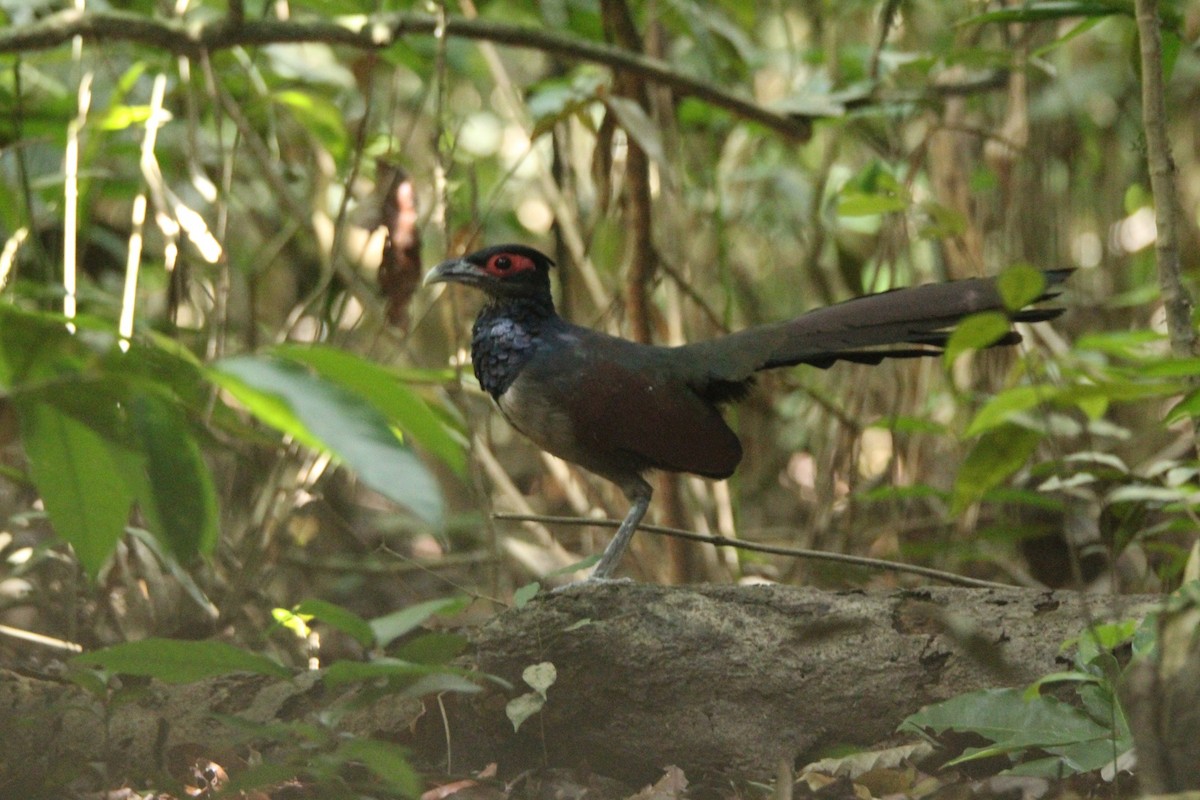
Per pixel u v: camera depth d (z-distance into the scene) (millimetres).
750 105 12336
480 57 15984
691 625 7586
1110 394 5430
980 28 13570
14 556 10250
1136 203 12828
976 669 7379
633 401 9602
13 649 10047
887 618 7598
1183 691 5363
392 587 13805
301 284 14914
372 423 3781
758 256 17078
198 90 12711
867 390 13422
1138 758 5484
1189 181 15344
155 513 4227
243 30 10578
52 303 11070
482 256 10125
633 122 10594
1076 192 15328
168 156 13273
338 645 11352
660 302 14883
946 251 13742
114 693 7000
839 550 13375
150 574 10297
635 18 14266
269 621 10812
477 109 17391
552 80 13844
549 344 9914
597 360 9758
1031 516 13219
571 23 14883
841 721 7445
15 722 7488
